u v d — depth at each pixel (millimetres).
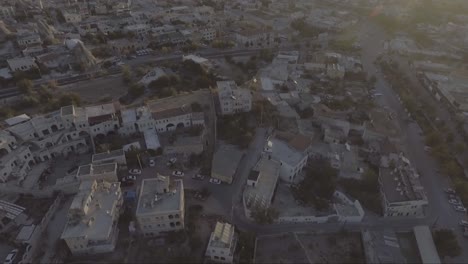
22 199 157000
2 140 169250
